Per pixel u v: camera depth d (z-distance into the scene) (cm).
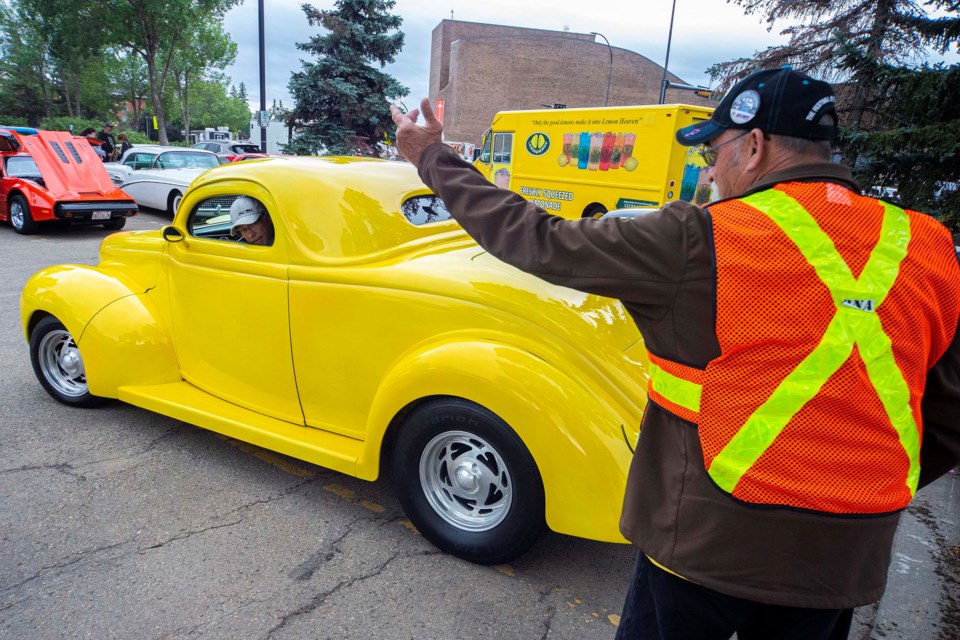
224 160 1983
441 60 5897
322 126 2222
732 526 124
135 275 396
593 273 134
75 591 258
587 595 269
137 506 320
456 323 272
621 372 256
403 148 169
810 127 130
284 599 258
